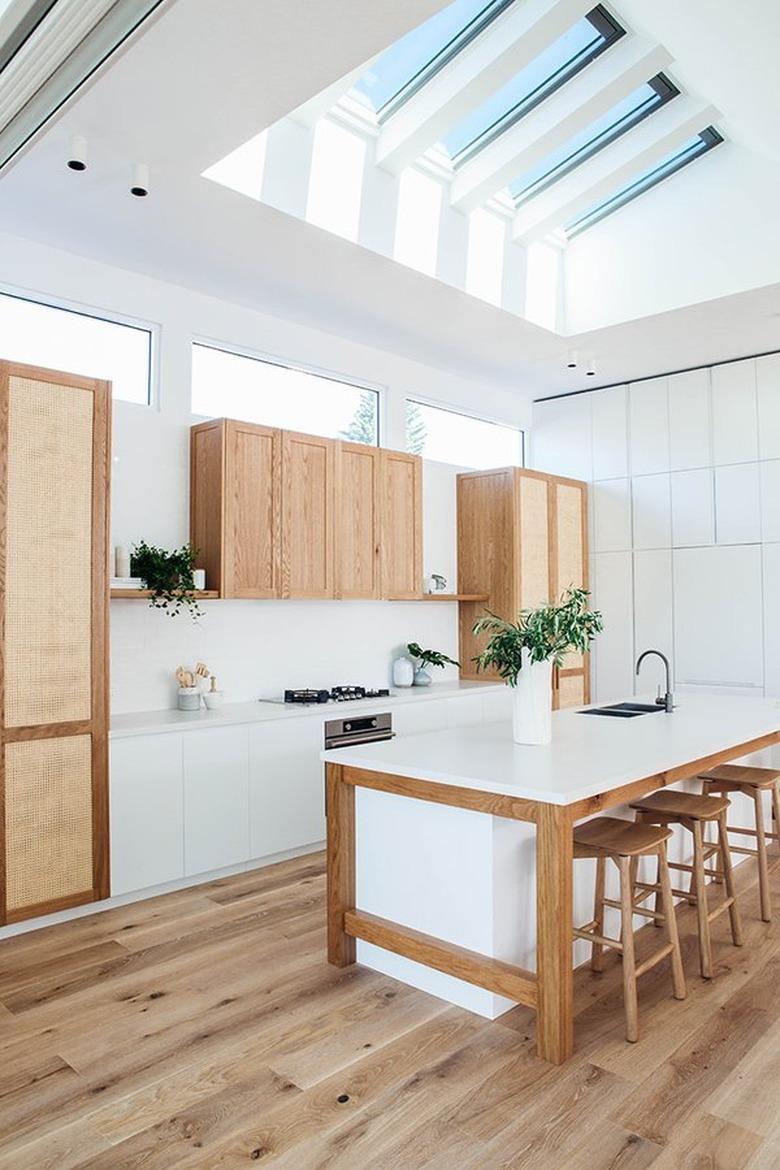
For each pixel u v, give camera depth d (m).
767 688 6.15
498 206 5.06
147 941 3.47
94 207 3.82
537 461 7.57
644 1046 2.60
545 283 5.56
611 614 7.02
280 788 4.52
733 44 3.44
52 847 3.63
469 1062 2.51
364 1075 2.44
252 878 4.32
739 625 6.31
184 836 4.09
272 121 3.16
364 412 5.98
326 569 5.12
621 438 6.99
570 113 4.21
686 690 6.57
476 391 6.93
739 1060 2.52
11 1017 2.82
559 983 2.50
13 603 3.54
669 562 6.69
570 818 2.57
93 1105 2.31
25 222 3.96
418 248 4.59
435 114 4.01
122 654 4.45
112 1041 2.65
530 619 3.40
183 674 4.58
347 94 4.00
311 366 5.54
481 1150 2.10
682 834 4.05
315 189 4.04
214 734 4.22
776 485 6.14
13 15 1.96
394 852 3.15
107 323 4.54
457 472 6.75
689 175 5.05
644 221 5.28
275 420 5.38
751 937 3.52
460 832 2.91
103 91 2.96
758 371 6.22
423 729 5.37
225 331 5.00
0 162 2.57
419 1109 2.28
